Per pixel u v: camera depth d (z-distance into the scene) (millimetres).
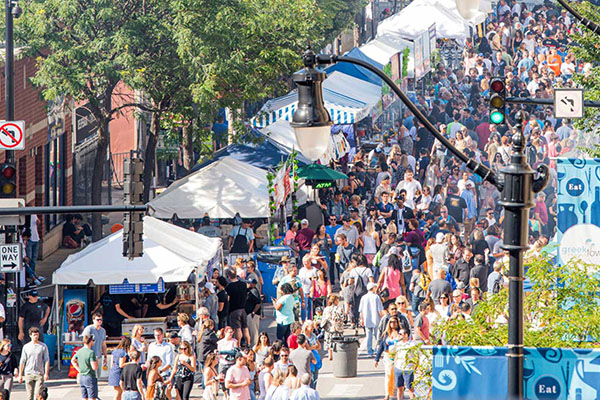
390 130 107500
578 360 31250
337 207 93375
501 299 37906
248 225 84188
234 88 97250
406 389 56531
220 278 67000
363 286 70188
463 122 109312
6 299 65312
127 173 47156
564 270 37656
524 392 31500
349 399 55969
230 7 91188
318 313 67062
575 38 71375
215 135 97562
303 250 82875
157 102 94812
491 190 94625
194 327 62438
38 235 94875
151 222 67688
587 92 70750
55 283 61562
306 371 52875
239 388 50875
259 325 73438
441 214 88938
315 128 28422
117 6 89938
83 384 53719
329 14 150875
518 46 126875
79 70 87438
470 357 31703
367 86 104312
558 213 41000
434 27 117125
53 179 110062
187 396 53531
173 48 91375
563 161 40875
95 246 64875
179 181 87562
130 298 63969
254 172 88438
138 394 52094
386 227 86562
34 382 54344
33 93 100062
